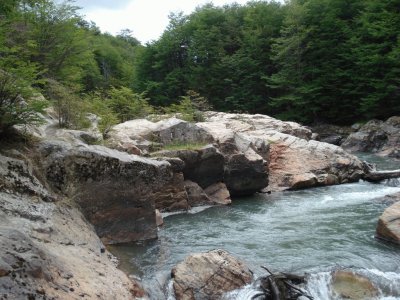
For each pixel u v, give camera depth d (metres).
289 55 42.97
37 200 7.45
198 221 12.58
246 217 13.11
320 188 18.22
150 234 10.21
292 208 14.36
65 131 11.28
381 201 14.89
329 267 8.66
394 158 27.91
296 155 19.64
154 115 21.27
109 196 9.35
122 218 9.66
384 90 36.12
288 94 43.16
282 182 18.27
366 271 8.48
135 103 22.62
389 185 18.69
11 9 8.45
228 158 16.08
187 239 10.67
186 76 51.53
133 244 9.75
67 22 20.62
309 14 42.81
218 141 16.38
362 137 32.81
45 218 7.01
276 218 12.95
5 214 6.42
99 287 5.86
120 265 8.22
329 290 8.02
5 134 8.38
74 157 8.85
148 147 14.84
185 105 23.94
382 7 38.94
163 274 8.10
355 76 38.66
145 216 10.10
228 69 48.91
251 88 47.34
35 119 8.46
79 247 7.05
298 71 42.31
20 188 7.31
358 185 18.77
